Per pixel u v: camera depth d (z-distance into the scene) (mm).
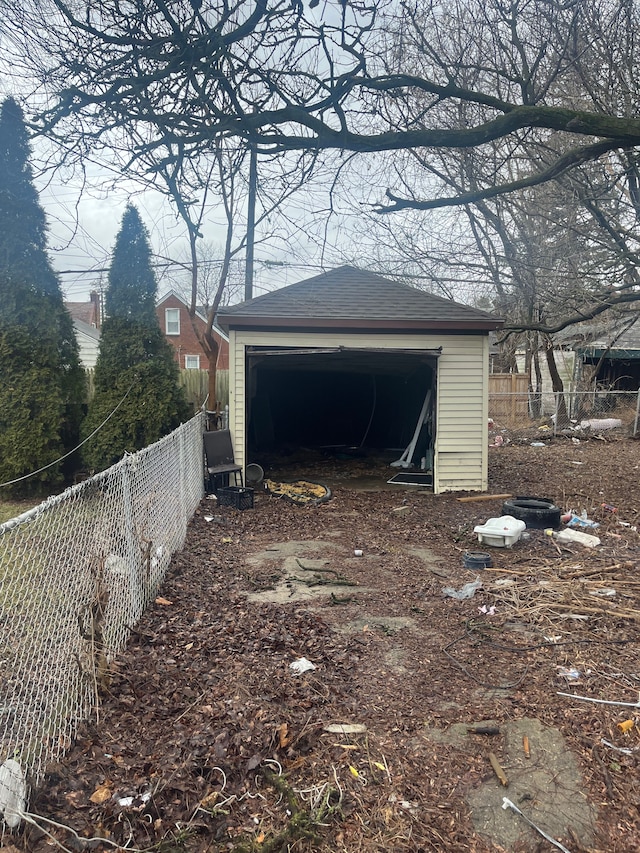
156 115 4539
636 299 8594
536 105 5965
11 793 2133
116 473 3891
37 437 9367
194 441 8102
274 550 6320
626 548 6227
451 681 3363
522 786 2467
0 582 3182
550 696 3176
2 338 9406
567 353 23938
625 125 5359
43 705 2707
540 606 4488
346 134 5262
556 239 9703
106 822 2207
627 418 18703
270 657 3633
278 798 2393
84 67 4246
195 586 5008
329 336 9578
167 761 2539
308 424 17094
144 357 10633
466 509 8531
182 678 3316
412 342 9695
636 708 3043
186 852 2109
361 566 5719
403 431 15461
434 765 2594
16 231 9445
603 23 6367
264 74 4758
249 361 9867
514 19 6016
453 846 2166
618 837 2225
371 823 2258
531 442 16016
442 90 5539
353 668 3525
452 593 4840
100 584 3148
